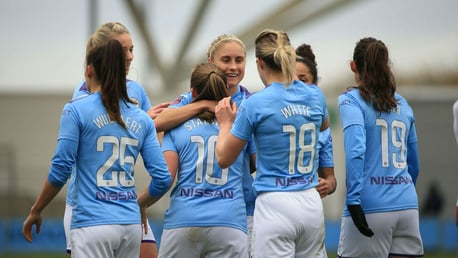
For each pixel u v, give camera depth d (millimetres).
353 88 20859
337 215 64125
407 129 21016
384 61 20531
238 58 20766
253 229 18953
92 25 67000
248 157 20531
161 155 18469
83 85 20766
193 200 19391
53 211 61000
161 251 19812
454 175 68312
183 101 20844
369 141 20531
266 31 19312
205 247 19484
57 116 68812
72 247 17672
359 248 20562
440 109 68875
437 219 59656
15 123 68438
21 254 53250
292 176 18781
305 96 19016
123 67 17844
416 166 21891
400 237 20719
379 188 20438
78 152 17703
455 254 56281
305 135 18891
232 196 19516
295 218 18547
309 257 19016
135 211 17953
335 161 64625
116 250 17828
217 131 19641
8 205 64750
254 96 18750
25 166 67062
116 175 17766
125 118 17906
